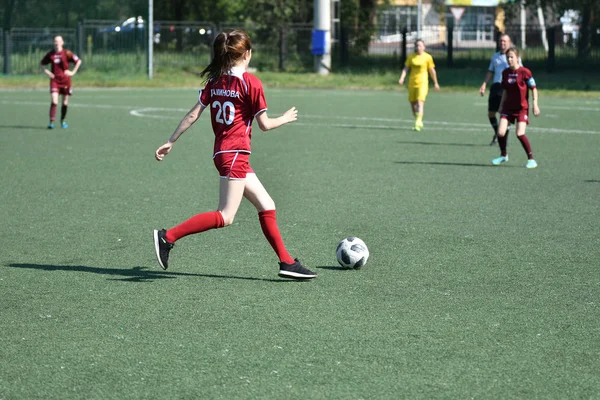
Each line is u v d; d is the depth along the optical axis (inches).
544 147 2127.2
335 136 2377.0
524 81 1734.7
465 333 693.9
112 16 5260.8
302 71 5679.1
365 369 611.2
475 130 2571.4
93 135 2330.2
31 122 2684.5
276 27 5861.2
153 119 2866.6
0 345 661.9
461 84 4731.8
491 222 1171.3
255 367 614.5
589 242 1048.2
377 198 1362.0
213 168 1700.3
